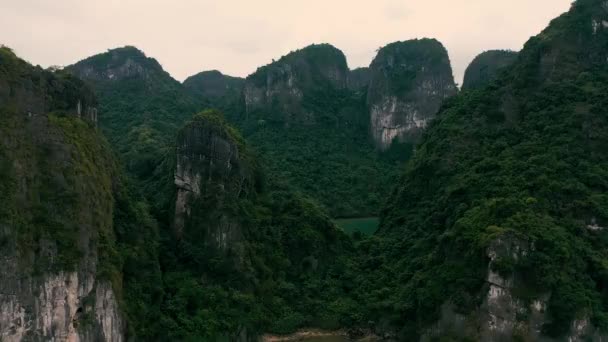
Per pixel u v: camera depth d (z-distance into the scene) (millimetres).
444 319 47562
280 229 62938
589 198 49406
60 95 44719
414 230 63375
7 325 33875
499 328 44531
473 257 47250
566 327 43250
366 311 55875
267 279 57281
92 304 39438
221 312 50594
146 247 49438
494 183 55031
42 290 35906
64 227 38031
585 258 46344
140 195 58062
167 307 48844
